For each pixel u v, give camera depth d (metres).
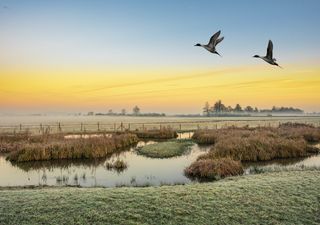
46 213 11.69
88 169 25.45
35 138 38.75
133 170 24.75
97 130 59.06
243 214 11.80
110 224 10.77
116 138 40.44
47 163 28.61
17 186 18.56
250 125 76.44
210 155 28.23
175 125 81.38
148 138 50.28
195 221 11.13
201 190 14.70
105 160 29.94
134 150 36.62
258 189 14.89
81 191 14.83
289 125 63.47
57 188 17.33
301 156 31.25
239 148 29.81
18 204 12.71
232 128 56.56
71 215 11.48
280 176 18.84
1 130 60.28
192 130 62.50
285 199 13.44
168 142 41.91
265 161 28.58
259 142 32.16
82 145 32.75
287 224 11.09
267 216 11.67
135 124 87.31
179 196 13.67
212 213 11.84
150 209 12.07
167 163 27.97
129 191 14.59
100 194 14.00
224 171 21.98
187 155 32.62
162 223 10.93
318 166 25.56
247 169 24.36
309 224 11.11
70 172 24.20
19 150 30.94
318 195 13.96
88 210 11.91
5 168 26.19
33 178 21.97
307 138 45.94
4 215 11.53
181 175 22.59
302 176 18.33
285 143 32.38
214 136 43.16
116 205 12.44
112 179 21.31
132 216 11.38
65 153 31.17
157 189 15.04
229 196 13.75
